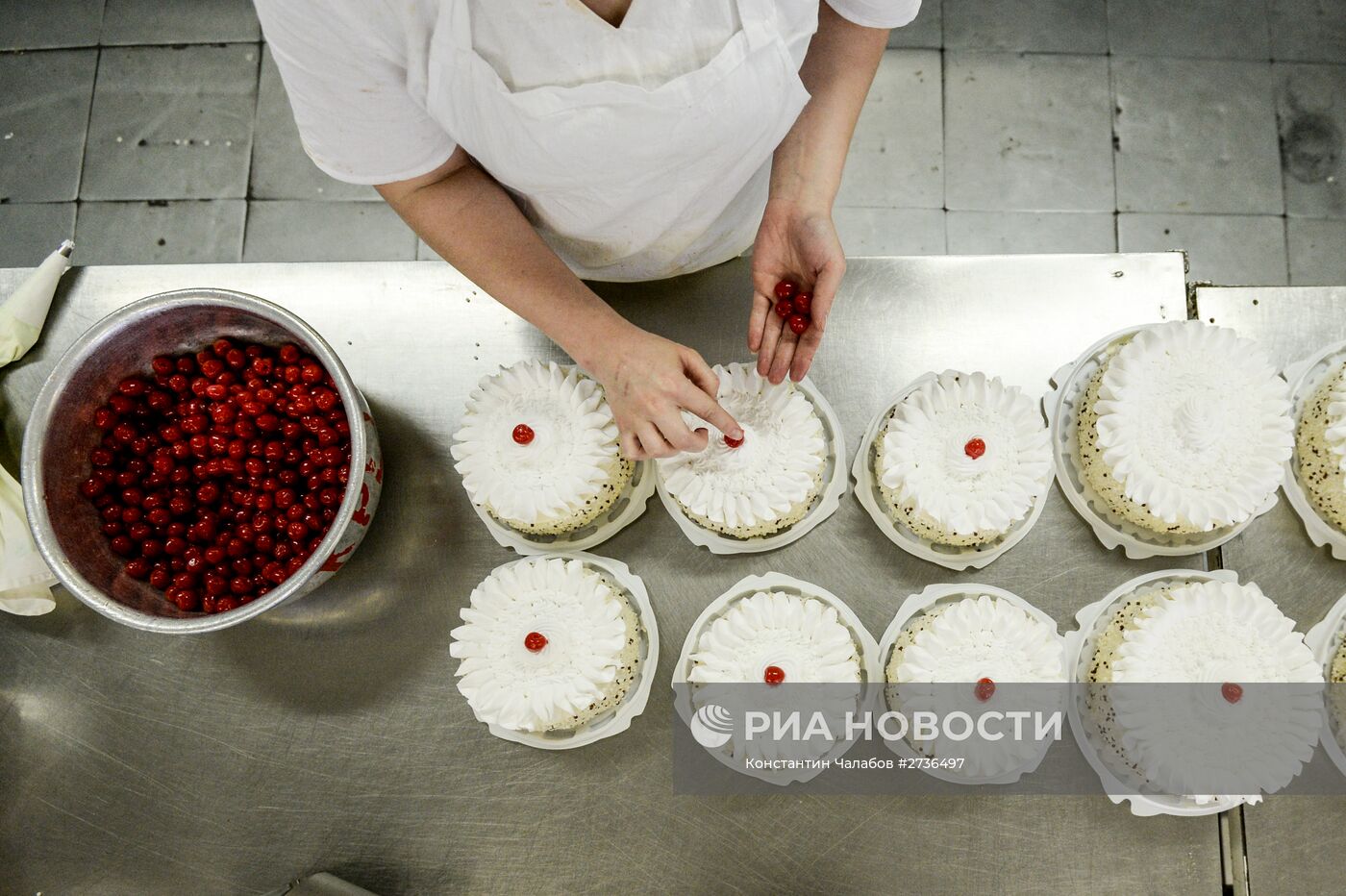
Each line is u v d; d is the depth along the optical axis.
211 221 2.54
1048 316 1.42
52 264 1.46
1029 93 2.52
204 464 1.37
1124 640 1.27
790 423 1.29
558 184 1.05
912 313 1.42
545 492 1.28
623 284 1.43
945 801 1.31
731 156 1.09
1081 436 1.35
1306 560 1.35
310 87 0.91
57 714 1.39
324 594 1.40
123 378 1.37
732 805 1.32
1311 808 1.29
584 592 1.29
